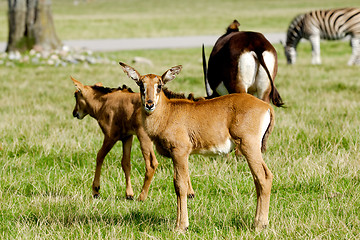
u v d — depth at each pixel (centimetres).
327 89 2689
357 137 1577
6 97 2525
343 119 1902
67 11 11294
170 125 1034
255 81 1545
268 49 1532
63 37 6212
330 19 3878
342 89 2686
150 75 1029
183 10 11106
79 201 1185
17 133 1806
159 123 1041
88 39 6031
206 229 1019
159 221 1091
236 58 1541
